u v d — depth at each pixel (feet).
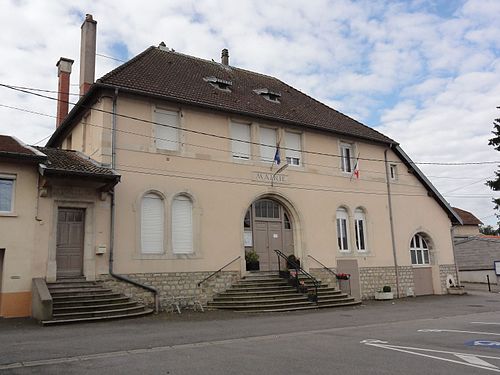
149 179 52.19
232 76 74.38
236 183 58.75
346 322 42.06
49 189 45.68
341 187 69.31
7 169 44.06
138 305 46.34
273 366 23.62
